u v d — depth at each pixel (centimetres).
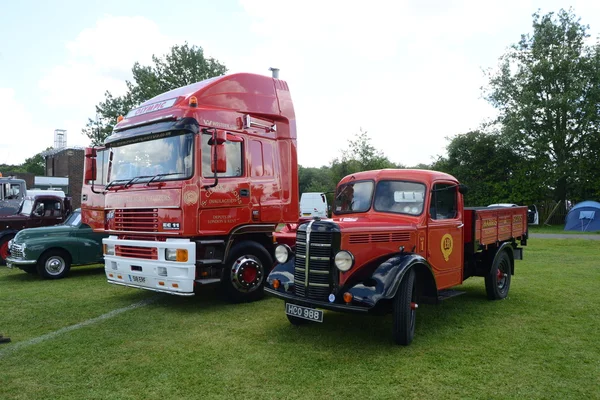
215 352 492
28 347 515
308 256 513
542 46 2688
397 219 588
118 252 750
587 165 2542
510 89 2755
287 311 536
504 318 621
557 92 2661
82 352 497
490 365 445
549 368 438
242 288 736
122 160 764
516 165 2691
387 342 521
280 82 832
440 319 620
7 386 408
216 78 744
